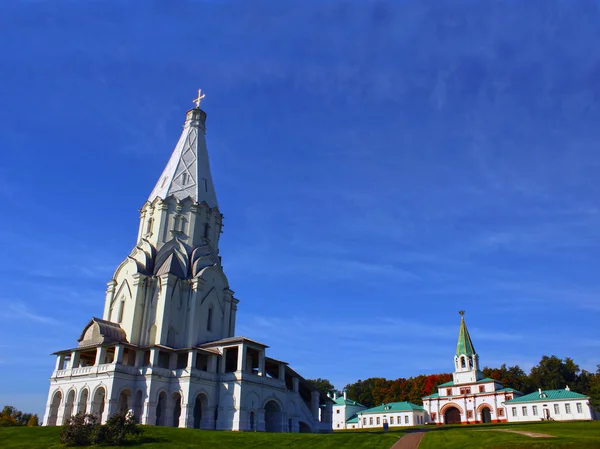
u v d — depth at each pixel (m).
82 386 54.28
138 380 54.25
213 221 75.50
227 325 69.44
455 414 111.56
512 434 42.88
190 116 83.06
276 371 68.12
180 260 67.88
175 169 75.75
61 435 36.72
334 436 43.38
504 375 131.12
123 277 67.06
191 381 53.69
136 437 38.06
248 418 54.66
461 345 116.94
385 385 148.12
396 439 42.25
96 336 58.16
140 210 74.50
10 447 35.25
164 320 61.62
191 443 37.75
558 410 95.25
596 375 109.19
